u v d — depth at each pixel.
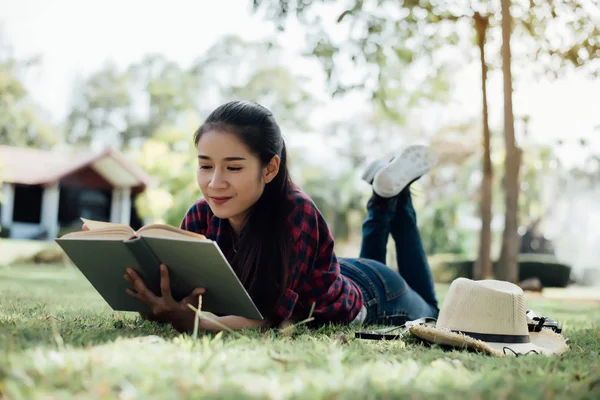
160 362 1.51
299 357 1.74
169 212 19.91
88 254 2.29
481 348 2.16
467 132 25.78
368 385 1.40
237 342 1.92
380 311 3.23
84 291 5.75
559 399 1.41
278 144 2.47
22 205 25.52
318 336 2.44
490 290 2.36
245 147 2.36
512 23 11.12
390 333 2.57
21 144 39.88
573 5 10.66
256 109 2.42
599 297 12.71
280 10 10.83
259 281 2.49
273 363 1.63
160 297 2.25
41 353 1.54
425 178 29.20
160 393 1.28
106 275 2.38
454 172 29.45
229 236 2.69
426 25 11.65
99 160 24.81
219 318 2.34
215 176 2.37
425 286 3.75
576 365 1.89
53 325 2.00
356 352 1.91
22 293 4.89
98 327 2.31
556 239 29.56
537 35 11.06
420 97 12.38
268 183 2.50
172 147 21.91
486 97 12.38
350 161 36.66
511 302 2.34
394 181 3.55
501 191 26.78
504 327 2.33
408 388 1.42
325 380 1.45
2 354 1.51
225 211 2.41
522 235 29.64
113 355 1.55
